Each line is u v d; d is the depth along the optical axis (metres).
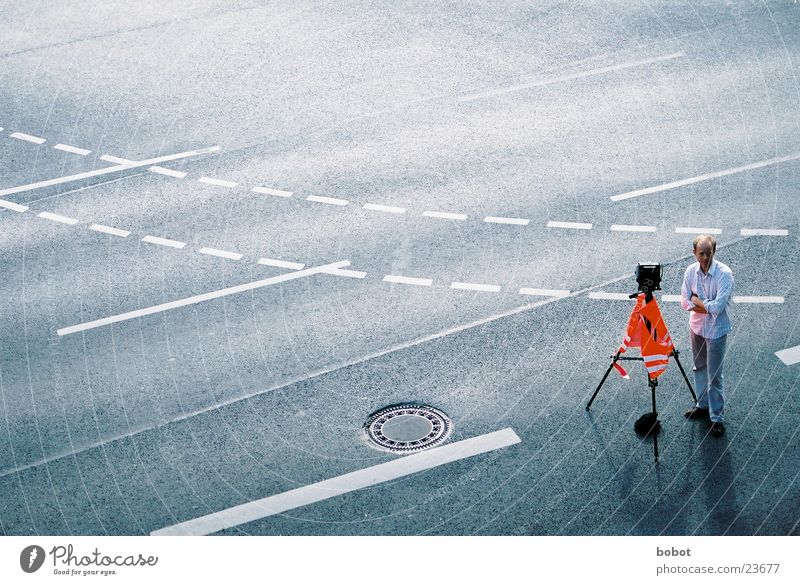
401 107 32.62
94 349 23.05
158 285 25.08
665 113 31.31
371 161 29.84
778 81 32.56
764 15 36.66
